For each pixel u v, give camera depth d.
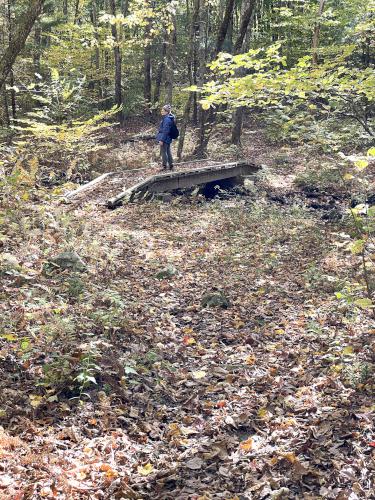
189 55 20.75
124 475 4.02
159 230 11.21
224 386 5.45
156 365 5.79
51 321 5.98
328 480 3.84
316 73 6.87
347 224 11.46
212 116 26.88
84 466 4.01
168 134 15.98
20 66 24.81
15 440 4.13
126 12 29.03
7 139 19.44
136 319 6.89
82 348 5.45
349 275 8.32
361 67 11.41
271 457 4.19
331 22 19.89
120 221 11.55
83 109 25.06
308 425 4.57
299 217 12.52
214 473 4.10
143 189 13.70
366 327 6.50
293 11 25.12
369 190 14.48
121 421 4.80
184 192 15.51
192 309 7.50
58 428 4.54
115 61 28.06
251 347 6.39
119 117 30.03
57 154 16.30
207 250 10.14
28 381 5.12
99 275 8.12
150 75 33.44
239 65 6.91
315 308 7.35
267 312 7.39
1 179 10.47
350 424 4.46
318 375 5.48
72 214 10.91
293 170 19.06
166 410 5.07
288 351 6.13
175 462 4.23
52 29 28.16
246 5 18.70
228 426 4.72
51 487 3.68
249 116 30.62
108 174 15.23
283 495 3.72
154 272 8.80
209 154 20.92
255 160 20.50
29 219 9.54
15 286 7.13
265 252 10.01
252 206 13.66
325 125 11.06
